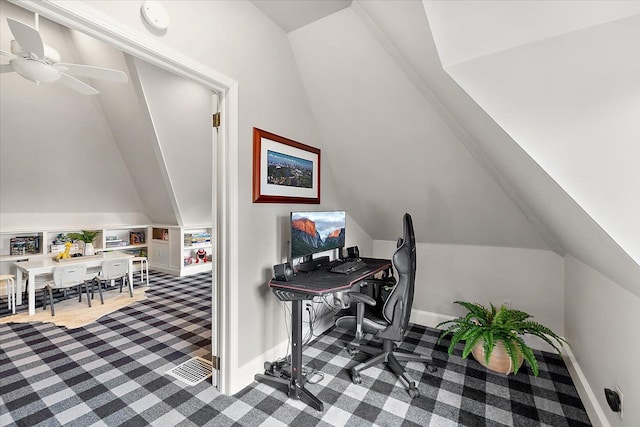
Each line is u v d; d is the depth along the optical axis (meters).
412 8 1.16
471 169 2.21
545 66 0.99
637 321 1.14
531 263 2.53
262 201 1.98
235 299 1.79
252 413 1.64
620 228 0.91
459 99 1.35
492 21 1.03
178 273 5.07
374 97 2.16
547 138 0.99
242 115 1.81
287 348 2.31
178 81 3.50
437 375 2.05
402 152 2.38
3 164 3.67
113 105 3.79
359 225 3.36
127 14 1.19
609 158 0.91
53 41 3.35
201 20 1.52
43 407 1.69
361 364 2.02
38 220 4.39
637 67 0.87
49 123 3.69
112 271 3.73
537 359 2.28
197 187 4.66
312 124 2.55
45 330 2.81
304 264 2.28
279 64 2.12
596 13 0.88
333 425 1.55
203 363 2.18
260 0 1.80
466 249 2.82
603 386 1.48
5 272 4.00
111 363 2.18
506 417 1.62
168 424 1.55
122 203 5.22
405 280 1.91
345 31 1.92
